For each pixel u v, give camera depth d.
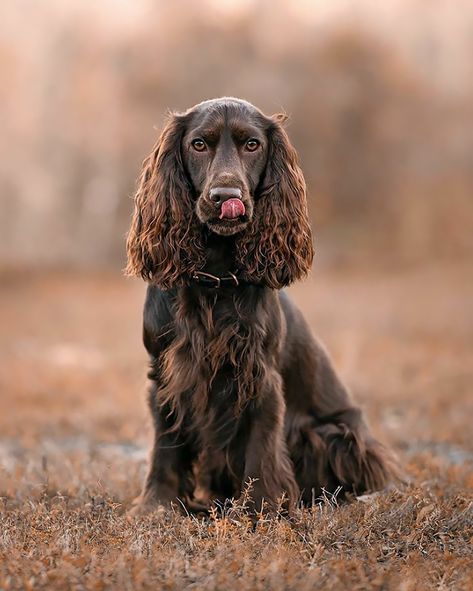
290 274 7.79
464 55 68.44
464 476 9.05
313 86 67.50
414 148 67.44
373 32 68.69
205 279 7.49
